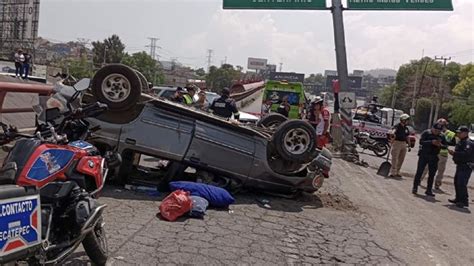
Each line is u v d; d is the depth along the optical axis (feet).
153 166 31.99
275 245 19.11
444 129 42.14
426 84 329.93
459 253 21.71
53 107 14.30
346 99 54.80
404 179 45.01
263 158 26.66
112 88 24.77
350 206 28.32
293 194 28.19
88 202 12.52
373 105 94.68
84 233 12.51
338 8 56.39
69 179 12.47
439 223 27.66
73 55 384.27
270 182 27.07
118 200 22.89
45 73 125.29
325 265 17.57
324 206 27.35
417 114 294.05
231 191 26.63
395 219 26.78
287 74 249.14
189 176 27.25
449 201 35.70
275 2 56.70
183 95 42.68
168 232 18.95
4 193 9.86
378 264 18.44
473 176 58.54
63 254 12.02
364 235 22.27
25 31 183.32
